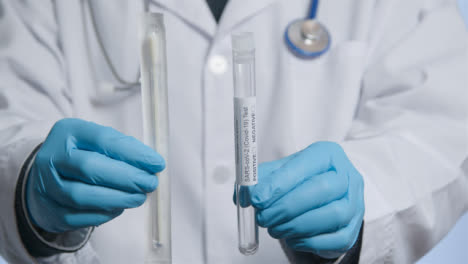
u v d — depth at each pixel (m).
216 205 0.97
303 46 1.02
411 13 1.11
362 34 1.07
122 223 1.04
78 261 0.81
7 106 1.00
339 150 0.77
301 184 0.70
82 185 0.69
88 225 0.73
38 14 1.08
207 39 1.00
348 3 1.08
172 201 1.02
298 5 1.06
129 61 1.04
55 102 1.06
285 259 1.00
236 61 0.59
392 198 0.81
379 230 0.79
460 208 0.94
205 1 1.02
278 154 1.03
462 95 0.98
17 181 0.75
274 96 1.03
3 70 1.04
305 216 0.69
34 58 1.05
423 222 0.83
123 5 1.03
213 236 0.98
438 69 1.02
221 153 0.98
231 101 0.98
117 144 0.69
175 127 1.01
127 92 1.03
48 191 0.71
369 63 1.10
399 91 1.03
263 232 1.00
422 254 0.90
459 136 0.92
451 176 0.86
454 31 1.08
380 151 0.87
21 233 0.76
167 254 0.65
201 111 1.00
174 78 1.00
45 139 0.79
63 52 1.08
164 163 0.63
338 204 0.70
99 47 1.06
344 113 1.03
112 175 0.67
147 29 0.59
